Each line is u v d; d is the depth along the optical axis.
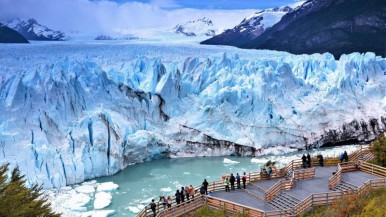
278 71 52.09
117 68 60.31
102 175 37.56
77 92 42.31
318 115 48.75
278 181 26.41
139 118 45.12
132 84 49.75
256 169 39.19
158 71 51.12
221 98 47.22
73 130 38.34
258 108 47.19
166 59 73.00
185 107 48.34
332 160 32.34
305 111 48.44
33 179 33.12
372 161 31.94
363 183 25.56
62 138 37.97
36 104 38.72
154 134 43.19
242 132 45.72
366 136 50.34
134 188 34.31
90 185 34.75
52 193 32.25
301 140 46.84
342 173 28.61
